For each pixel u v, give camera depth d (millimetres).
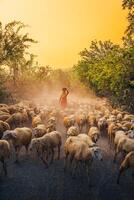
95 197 12367
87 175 13641
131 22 27141
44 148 15383
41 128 17875
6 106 31719
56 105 38719
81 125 23250
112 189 13133
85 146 13797
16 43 41531
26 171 14930
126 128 19047
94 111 28359
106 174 14758
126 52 30016
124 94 32281
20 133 16234
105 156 17531
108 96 45656
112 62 31578
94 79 42312
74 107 36969
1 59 41781
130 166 13273
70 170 15008
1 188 13000
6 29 41312
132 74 30406
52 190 12906
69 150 14375
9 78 53094
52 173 14703
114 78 31438
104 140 20891
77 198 12250
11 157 16812
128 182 13867
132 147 15219
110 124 20125
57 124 26312
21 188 13047
